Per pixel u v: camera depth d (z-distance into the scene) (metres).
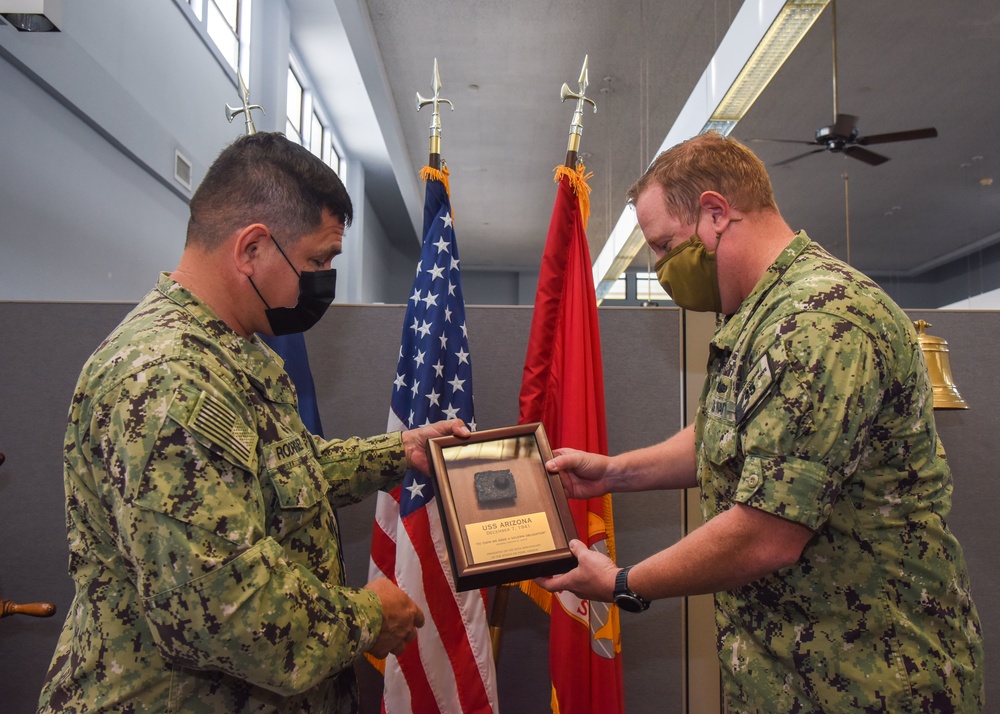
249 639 0.81
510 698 2.01
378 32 5.99
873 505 1.04
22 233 3.01
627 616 2.06
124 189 3.98
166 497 0.81
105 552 0.91
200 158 5.08
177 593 0.80
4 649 1.94
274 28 6.40
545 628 2.02
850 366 0.96
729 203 1.15
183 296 0.99
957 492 2.09
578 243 1.91
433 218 1.99
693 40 5.73
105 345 0.93
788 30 4.41
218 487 0.84
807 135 7.32
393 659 1.69
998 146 7.54
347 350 2.08
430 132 2.03
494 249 13.12
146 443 0.82
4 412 1.99
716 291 1.19
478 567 1.12
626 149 8.01
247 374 0.98
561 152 8.50
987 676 2.03
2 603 1.65
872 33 5.47
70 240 3.41
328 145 8.70
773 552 0.97
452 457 1.24
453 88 6.93
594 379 1.83
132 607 0.90
